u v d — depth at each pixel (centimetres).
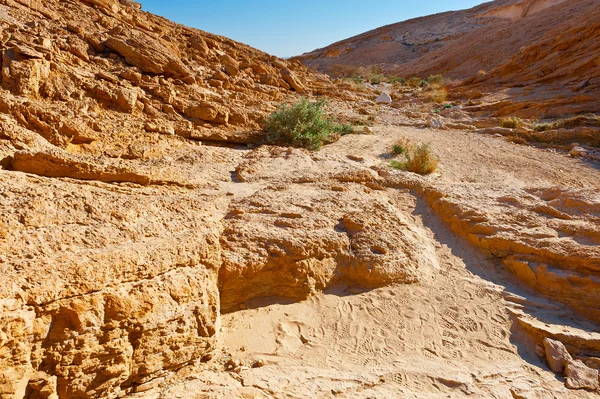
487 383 444
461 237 721
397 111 1984
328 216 662
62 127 889
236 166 930
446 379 441
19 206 380
